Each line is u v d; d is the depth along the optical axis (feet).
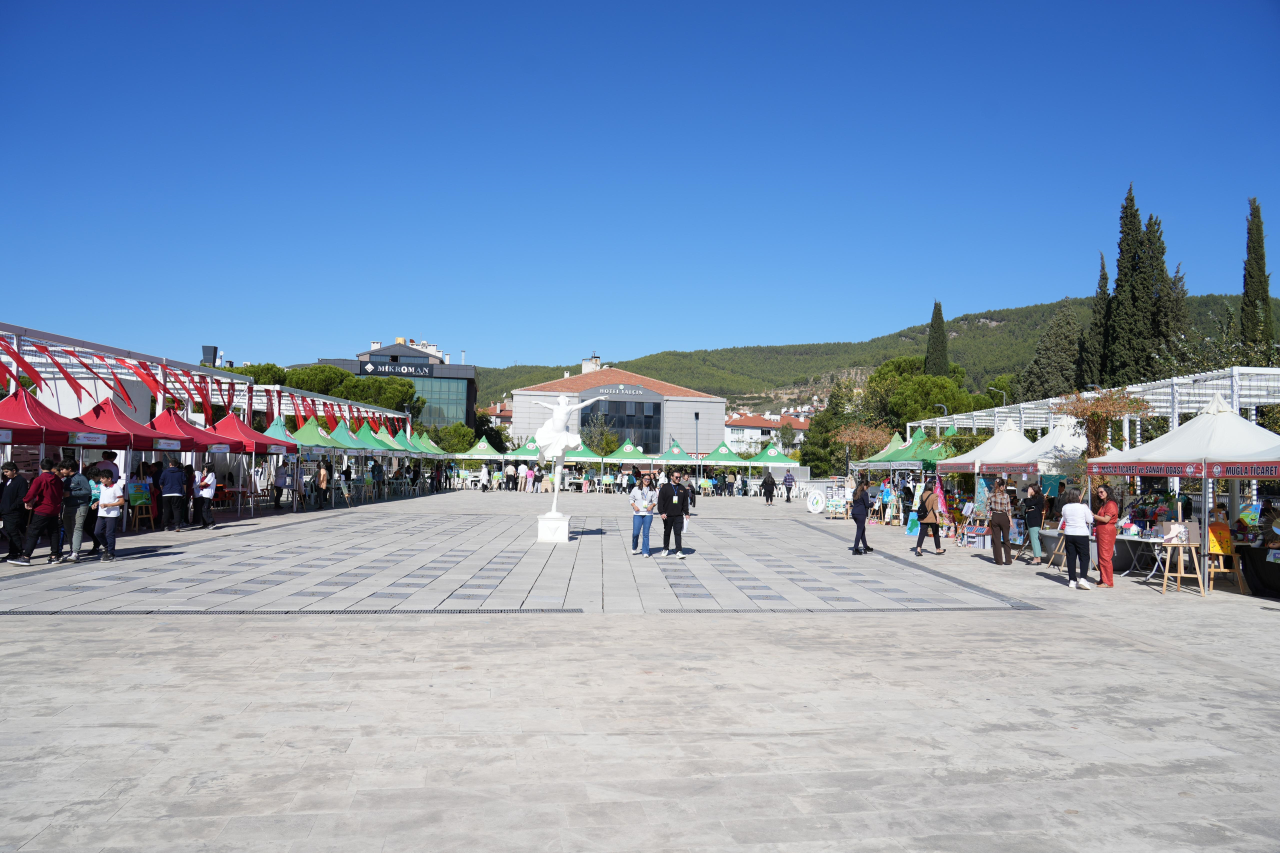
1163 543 41.39
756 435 449.48
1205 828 13.09
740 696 20.12
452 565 44.93
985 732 17.74
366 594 34.78
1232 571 41.37
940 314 246.27
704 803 13.71
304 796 13.69
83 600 32.04
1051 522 54.29
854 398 237.25
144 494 60.49
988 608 34.83
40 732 16.65
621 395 260.42
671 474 52.06
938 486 73.56
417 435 165.78
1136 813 13.64
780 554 55.62
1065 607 35.45
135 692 19.54
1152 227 134.00
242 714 18.03
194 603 31.81
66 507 45.19
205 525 65.31
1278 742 17.39
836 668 23.24
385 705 18.86
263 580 38.14
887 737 17.29
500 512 94.02
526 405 257.14
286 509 90.33
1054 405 62.18
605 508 108.58
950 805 13.83
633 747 16.37
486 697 19.65
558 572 43.16
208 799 13.50
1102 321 150.20
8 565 41.70
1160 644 27.66
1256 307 128.16
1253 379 53.98
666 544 53.52
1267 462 38.17
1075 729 18.06
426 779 14.52
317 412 123.75
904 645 26.68
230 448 71.31
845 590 39.40
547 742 16.56
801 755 16.10
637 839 12.31
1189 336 122.72
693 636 27.55
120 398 74.84
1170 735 17.76
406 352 304.91
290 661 22.88
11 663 22.17
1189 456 42.91
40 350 60.03
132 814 12.87
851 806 13.71
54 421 53.21
